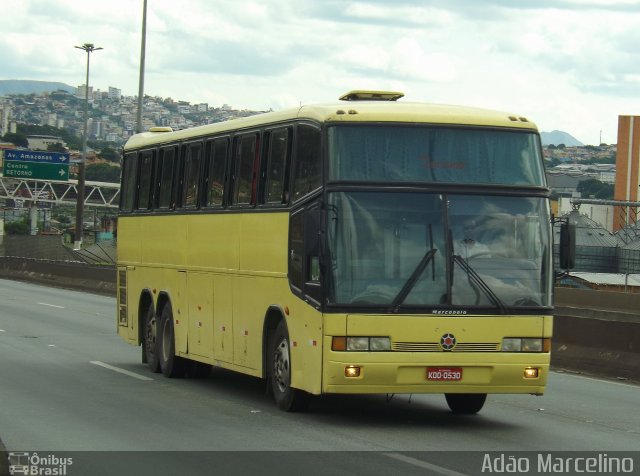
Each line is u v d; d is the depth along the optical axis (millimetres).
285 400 15766
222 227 18062
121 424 14547
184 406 16469
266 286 16219
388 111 14617
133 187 23156
